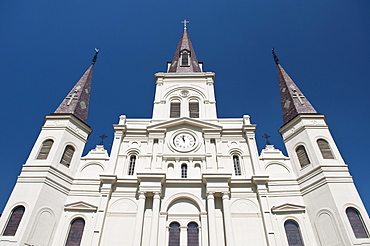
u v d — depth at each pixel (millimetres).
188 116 23094
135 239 15391
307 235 15906
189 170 19219
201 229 16391
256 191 18000
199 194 17844
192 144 20797
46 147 18703
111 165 19156
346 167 17469
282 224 16375
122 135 21125
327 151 18562
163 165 19453
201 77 26406
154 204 16828
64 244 15602
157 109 23594
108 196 17469
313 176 17625
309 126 19875
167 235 16312
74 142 19906
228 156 20062
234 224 16656
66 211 16875
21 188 16375
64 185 17719
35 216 15406
